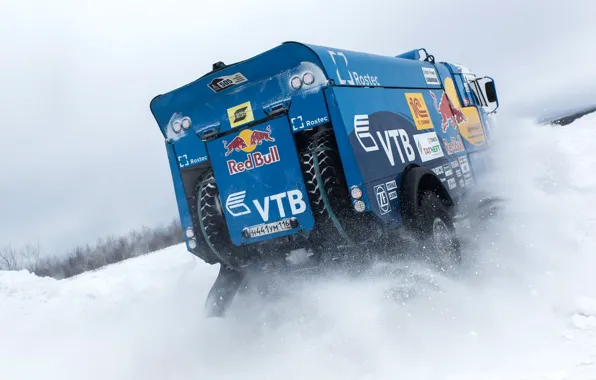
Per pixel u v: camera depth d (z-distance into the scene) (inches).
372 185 220.5
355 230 220.1
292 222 230.2
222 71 233.1
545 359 151.1
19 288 427.2
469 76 383.9
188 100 247.0
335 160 220.7
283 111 227.8
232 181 242.5
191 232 255.9
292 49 220.7
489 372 152.2
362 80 242.2
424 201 241.8
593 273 213.5
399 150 250.8
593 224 287.0
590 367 138.6
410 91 285.7
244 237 242.7
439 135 302.5
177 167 255.9
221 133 243.0
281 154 230.2
